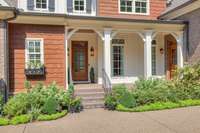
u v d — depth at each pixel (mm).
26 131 9562
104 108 13758
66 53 15227
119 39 18672
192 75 15000
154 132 9023
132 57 18969
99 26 15789
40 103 12086
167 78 18984
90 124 10352
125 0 19172
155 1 19875
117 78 18484
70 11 18031
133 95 13320
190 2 16094
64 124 10477
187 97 14148
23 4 16609
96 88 15633
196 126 9469
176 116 11180
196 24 16281
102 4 18641
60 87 14625
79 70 18703
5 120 10750
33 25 14758
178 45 17328
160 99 13477
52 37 15070
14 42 14477
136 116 11539
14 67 14461
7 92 13320
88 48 18719
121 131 9250
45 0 17062
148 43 16672
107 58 15906
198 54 16062
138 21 16094
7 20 13398
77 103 13055
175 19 18281
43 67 14789
